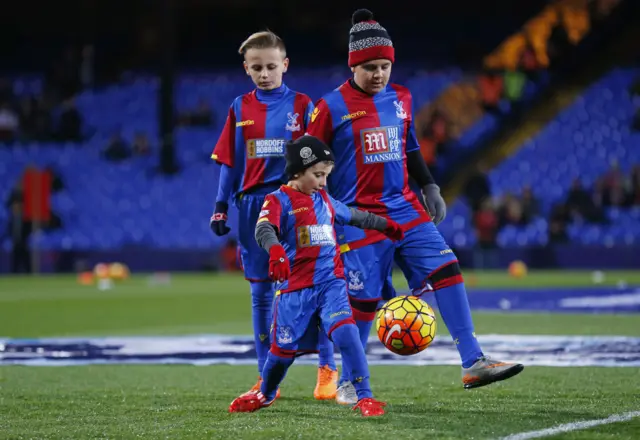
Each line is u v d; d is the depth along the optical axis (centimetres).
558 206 9162
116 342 3481
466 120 10362
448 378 2462
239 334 3778
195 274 9062
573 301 5231
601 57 10919
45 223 9381
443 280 2077
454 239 9156
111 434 1706
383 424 1762
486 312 4606
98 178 9844
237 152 2317
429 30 11756
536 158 9944
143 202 9669
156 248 9262
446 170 9994
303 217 1908
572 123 10212
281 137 2280
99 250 9238
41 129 10350
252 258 2277
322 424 1777
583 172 9825
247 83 10919
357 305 2100
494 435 1625
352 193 2134
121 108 10769
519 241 9112
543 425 1725
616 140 10056
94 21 11756
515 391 2194
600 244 8969
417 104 10319
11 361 2947
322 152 1911
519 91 10488
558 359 2797
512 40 10844
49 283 7650
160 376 2589
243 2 11712
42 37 11956
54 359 2995
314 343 1922
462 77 10556
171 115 9744
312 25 11994
